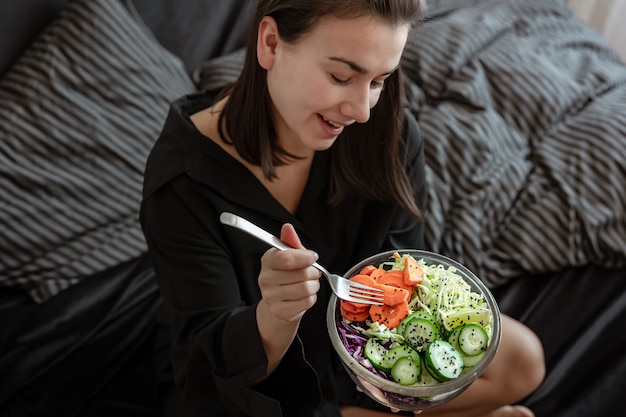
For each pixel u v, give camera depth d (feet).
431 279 3.01
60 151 5.10
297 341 3.24
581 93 5.88
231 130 3.43
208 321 3.39
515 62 5.89
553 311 4.91
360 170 3.65
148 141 5.41
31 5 5.48
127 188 5.25
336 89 2.86
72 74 5.28
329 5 2.64
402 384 2.70
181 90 5.76
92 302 4.81
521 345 4.07
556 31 6.64
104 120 5.28
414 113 5.66
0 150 4.96
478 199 5.23
